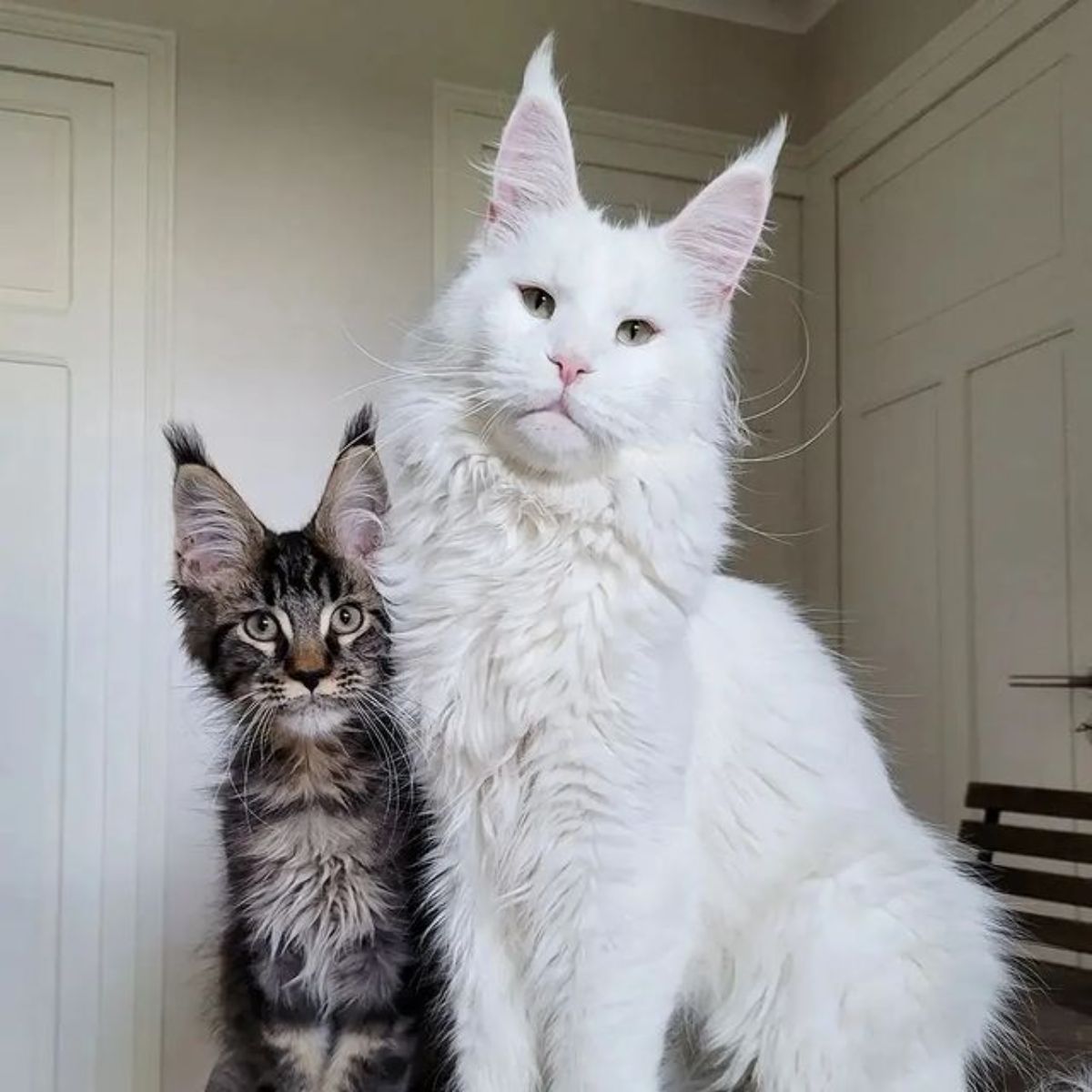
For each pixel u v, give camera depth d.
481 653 1.04
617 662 1.03
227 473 2.39
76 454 2.34
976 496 2.23
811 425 2.78
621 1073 1.03
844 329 2.69
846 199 2.69
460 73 2.58
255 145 2.44
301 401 2.44
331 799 1.08
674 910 1.05
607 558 1.04
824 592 2.71
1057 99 2.03
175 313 2.38
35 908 2.29
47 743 2.31
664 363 1.08
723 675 1.19
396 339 2.49
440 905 1.08
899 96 2.46
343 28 2.50
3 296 2.32
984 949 1.17
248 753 1.08
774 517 2.77
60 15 2.34
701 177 2.75
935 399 2.36
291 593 1.07
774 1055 1.12
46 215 2.35
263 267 2.43
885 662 2.50
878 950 1.10
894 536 2.49
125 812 2.31
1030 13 2.09
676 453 1.08
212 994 1.40
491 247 1.16
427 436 1.08
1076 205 1.98
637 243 1.13
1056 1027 1.29
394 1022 1.08
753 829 1.15
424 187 2.54
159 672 2.34
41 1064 2.27
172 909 2.30
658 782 1.04
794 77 2.84
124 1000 2.29
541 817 1.05
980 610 2.21
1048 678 1.99
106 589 2.34
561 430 1.00
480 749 1.04
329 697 1.05
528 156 1.16
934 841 1.29
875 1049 1.09
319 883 1.08
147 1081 2.27
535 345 1.04
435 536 1.08
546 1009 1.08
